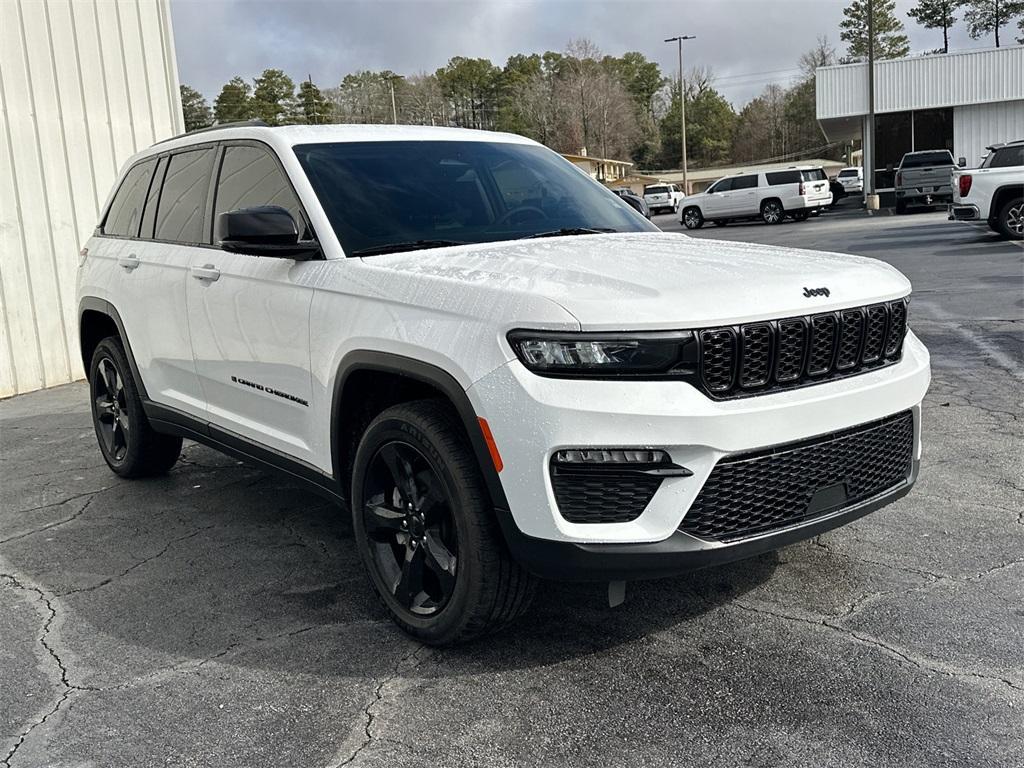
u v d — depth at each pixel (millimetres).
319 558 4199
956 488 4660
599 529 2748
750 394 2826
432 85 122188
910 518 4277
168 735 2795
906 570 3711
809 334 2918
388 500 3381
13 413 8117
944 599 3441
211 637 3441
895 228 22469
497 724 2771
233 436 4285
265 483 5434
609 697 2889
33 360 9242
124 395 5414
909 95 33906
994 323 9008
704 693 2883
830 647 3125
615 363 2691
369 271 3375
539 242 3795
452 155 4305
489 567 2953
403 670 3123
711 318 2734
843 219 29828
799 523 2957
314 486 3787
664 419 2672
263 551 4312
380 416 3242
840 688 2869
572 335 2695
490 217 4039
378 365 3178
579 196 4484
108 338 5426
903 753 2529
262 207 3477
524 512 2789
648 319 2695
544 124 112312
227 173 4352
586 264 3189
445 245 3744
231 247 3674
